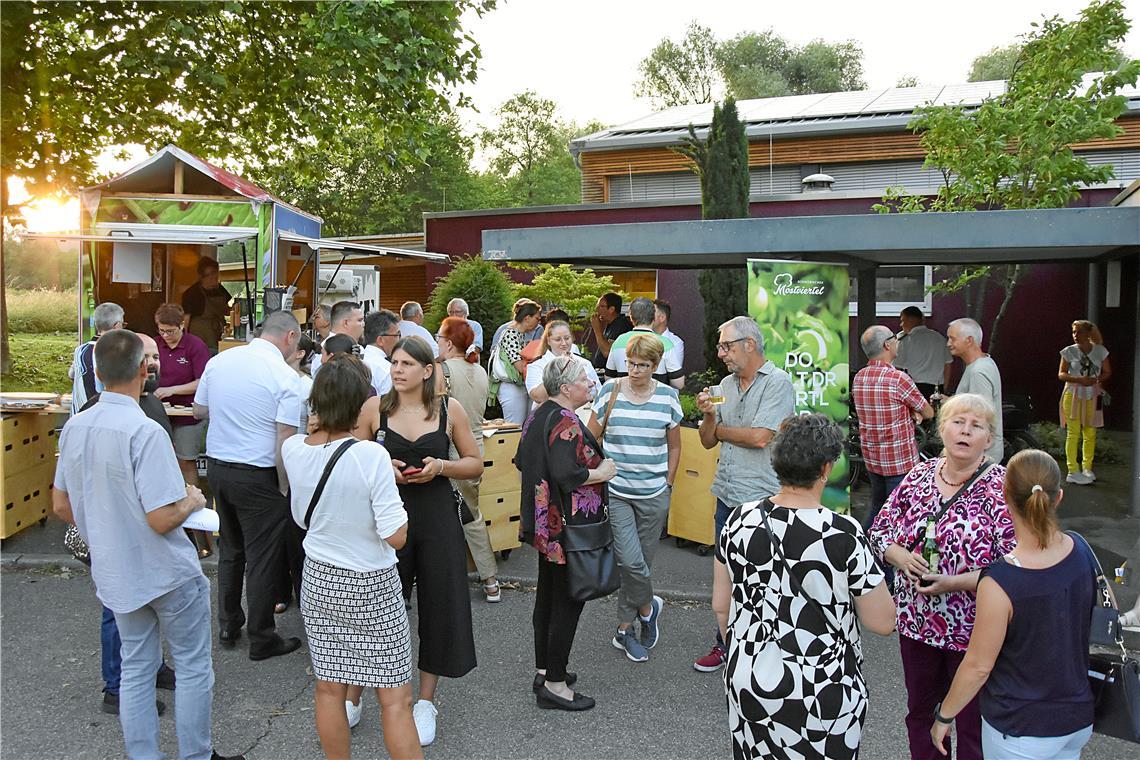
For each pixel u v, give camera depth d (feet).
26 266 124.67
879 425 19.16
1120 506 27.35
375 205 141.79
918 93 63.46
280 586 17.58
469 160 156.97
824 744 8.80
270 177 58.29
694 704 14.89
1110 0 33.35
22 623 18.29
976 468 11.18
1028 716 8.98
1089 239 18.67
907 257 27.73
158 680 15.12
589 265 29.50
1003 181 37.58
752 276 20.31
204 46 47.26
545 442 13.93
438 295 42.68
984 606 9.09
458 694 15.26
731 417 15.56
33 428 24.11
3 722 14.14
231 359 16.25
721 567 9.96
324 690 11.49
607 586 13.94
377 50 43.42
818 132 54.24
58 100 48.88
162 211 32.35
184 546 11.91
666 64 139.95
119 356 11.53
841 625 8.89
